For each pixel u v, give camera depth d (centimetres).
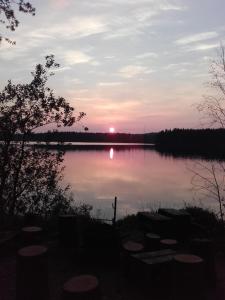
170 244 792
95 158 7725
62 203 1345
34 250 592
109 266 802
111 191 3031
